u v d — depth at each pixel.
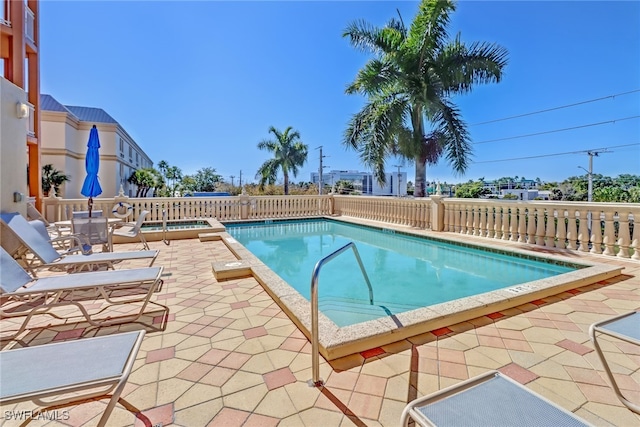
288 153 22.27
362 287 4.55
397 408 1.70
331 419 1.63
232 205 11.48
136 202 9.85
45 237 4.56
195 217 10.87
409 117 9.30
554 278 3.65
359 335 2.30
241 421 1.62
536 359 2.18
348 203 11.98
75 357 1.50
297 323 2.69
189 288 3.72
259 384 1.91
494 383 1.32
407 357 2.21
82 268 4.62
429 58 8.99
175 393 1.83
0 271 2.70
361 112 9.77
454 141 8.89
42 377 1.34
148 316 2.92
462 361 2.15
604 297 3.35
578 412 1.67
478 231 6.91
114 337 1.70
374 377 1.98
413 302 3.89
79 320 2.85
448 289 4.41
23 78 8.25
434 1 8.20
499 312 2.97
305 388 1.88
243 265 4.33
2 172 4.57
